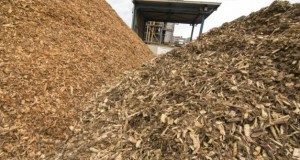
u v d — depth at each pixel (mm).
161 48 18781
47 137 3158
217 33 5086
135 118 3072
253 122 2512
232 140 2385
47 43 4609
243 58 3551
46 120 3330
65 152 2916
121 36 7957
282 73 3023
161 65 4262
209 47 4324
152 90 3541
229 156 2254
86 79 4547
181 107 2910
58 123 3387
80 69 4676
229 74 3260
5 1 4637
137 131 2869
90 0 8141
